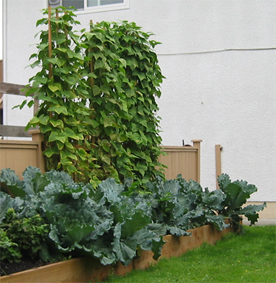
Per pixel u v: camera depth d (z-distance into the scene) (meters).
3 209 4.20
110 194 4.80
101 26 6.15
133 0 10.49
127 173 6.07
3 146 4.81
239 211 7.22
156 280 4.48
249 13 9.99
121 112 6.08
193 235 6.10
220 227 6.52
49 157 5.21
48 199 4.22
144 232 4.78
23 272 3.62
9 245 3.76
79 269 4.17
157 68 7.02
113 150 5.87
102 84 5.93
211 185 10.26
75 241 4.14
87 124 5.48
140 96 6.59
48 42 5.17
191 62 10.34
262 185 10.00
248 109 10.07
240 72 10.08
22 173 4.82
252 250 6.06
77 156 5.30
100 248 4.38
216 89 10.21
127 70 6.60
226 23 10.11
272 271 5.01
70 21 5.41
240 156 10.10
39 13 10.83
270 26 9.95
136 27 6.64
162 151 7.30
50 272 3.86
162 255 5.38
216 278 4.69
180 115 10.44
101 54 5.84
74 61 5.36
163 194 5.98
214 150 10.24
